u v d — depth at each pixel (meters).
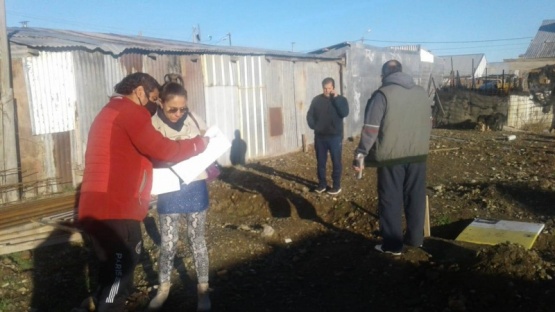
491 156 11.27
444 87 21.78
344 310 4.24
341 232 6.30
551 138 15.40
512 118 18.64
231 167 10.67
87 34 10.62
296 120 13.45
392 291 4.51
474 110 19.09
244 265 5.22
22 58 7.42
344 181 8.58
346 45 16.16
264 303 4.39
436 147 13.00
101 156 3.37
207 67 10.47
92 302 4.07
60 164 7.99
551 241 5.48
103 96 8.49
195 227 4.15
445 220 6.45
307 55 13.66
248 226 6.53
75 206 6.89
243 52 11.18
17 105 7.45
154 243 5.80
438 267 4.73
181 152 3.59
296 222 6.59
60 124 7.93
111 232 3.35
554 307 3.92
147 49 9.05
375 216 6.64
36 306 4.37
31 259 5.36
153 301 4.18
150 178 3.58
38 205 7.00
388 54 18.42
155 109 3.95
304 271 5.08
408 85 4.92
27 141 7.58
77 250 5.60
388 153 4.94
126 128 3.37
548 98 20.02
